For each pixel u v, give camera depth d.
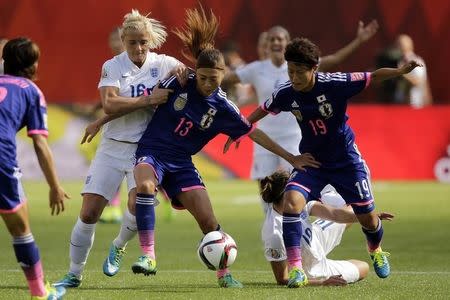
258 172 43.56
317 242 29.41
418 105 82.25
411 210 55.62
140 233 27.58
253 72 44.69
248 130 29.02
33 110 23.88
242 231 46.62
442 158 76.00
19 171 23.86
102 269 33.28
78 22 89.06
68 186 69.38
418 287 28.70
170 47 86.12
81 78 89.38
